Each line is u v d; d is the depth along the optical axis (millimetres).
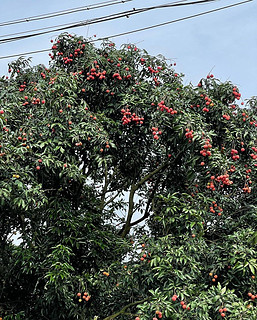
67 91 6008
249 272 5418
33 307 6578
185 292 4926
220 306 4918
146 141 6918
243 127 6035
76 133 5840
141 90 6492
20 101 6309
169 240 5445
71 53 6906
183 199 5797
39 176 6074
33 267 5922
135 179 7336
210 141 5578
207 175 5656
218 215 6266
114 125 6578
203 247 5547
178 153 6234
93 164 6414
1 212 6035
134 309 6066
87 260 6367
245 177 5977
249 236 5492
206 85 6453
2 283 6543
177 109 5949
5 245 6660
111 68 6727
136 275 5555
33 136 5824
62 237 6125
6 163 5227
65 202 6156
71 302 5996
